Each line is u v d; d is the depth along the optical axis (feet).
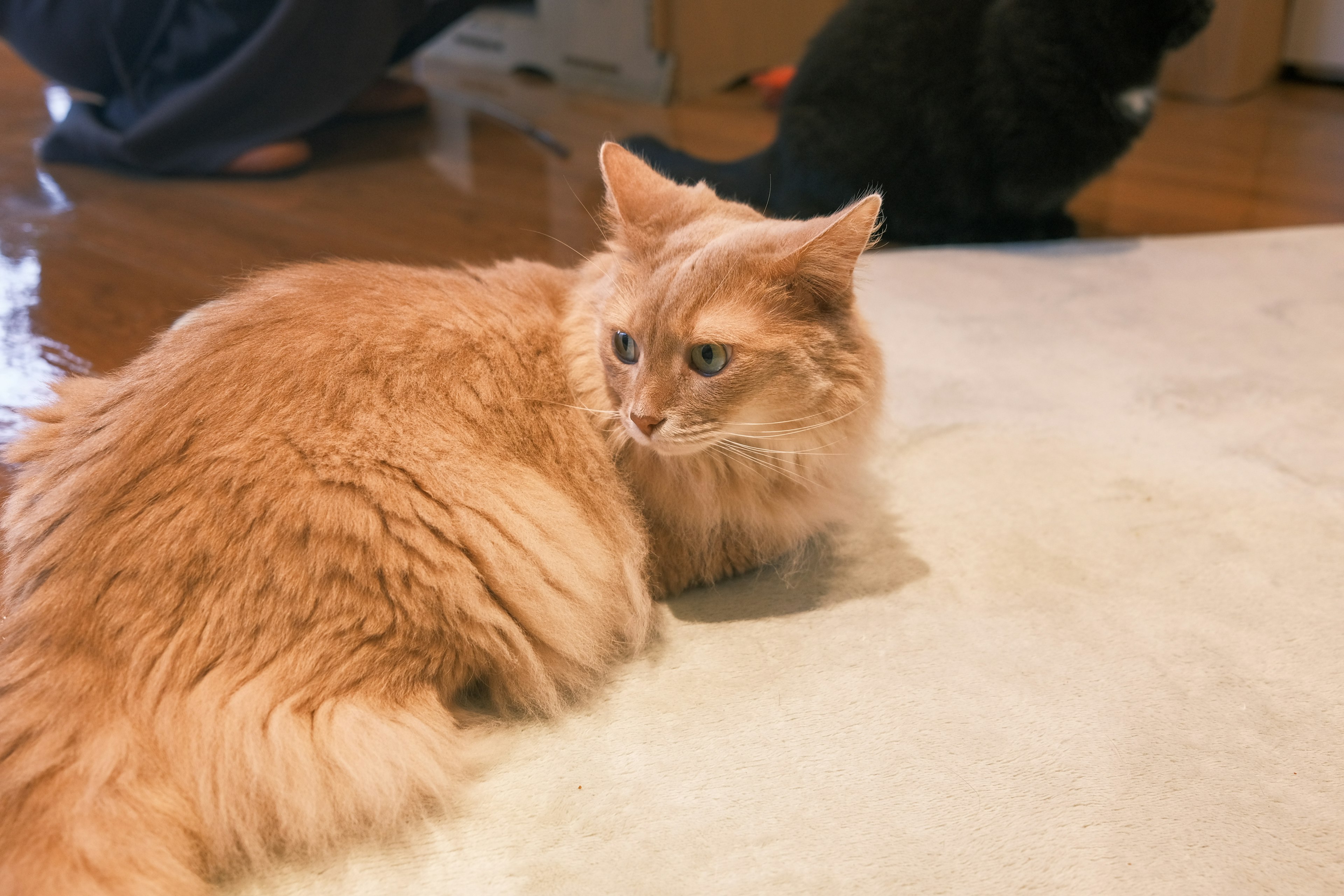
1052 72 8.54
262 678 3.53
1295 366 7.11
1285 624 4.65
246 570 3.57
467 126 12.18
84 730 3.29
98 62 10.18
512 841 3.57
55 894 2.95
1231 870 3.45
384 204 9.70
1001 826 3.62
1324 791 3.77
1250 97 14.43
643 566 4.57
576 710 4.18
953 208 9.44
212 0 9.59
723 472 4.48
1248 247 9.32
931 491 5.72
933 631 4.61
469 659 3.96
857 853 3.51
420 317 4.25
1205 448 6.12
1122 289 8.45
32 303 7.43
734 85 14.11
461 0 11.68
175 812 3.30
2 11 9.92
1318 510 5.50
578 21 13.69
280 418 3.79
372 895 3.36
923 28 8.93
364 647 3.67
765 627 4.65
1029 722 4.09
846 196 9.30
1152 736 4.01
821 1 14.25
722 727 4.07
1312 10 14.44
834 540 5.28
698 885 3.39
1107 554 5.16
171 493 3.64
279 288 4.46
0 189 9.64
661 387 4.06
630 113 12.89
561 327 4.62
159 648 3.47
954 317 7.92
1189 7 8.55
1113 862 3.49
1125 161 11.89
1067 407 6.62
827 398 4.29
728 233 4.28
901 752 3.94
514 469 4.14
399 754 3.59
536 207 9.73
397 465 3.83
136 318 7.27
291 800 3.42
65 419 4.35
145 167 10.09
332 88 10.19
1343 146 12.28
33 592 3.59
